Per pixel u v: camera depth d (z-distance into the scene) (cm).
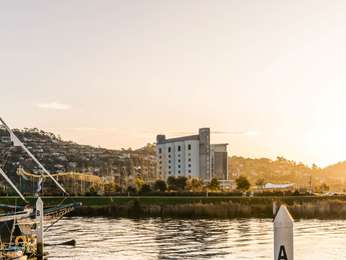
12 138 9112
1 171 8362
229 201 17825
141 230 10925
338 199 18625
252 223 12625
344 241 8950
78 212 16288
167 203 17475
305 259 7112
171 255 7325
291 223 1970
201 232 10462
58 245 8412
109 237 9569
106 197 18862
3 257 5906
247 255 7281
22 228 7094
